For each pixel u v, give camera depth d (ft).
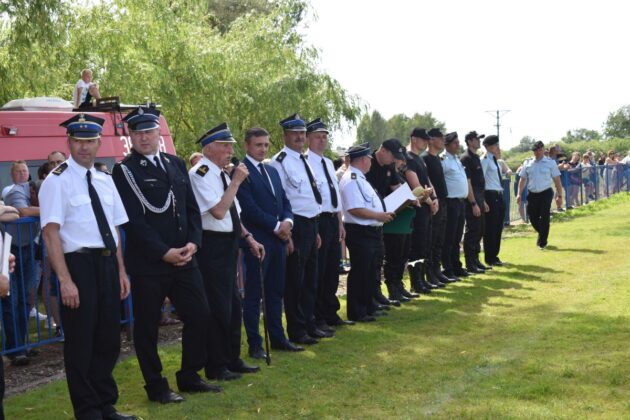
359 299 28.81
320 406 18.60
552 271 38.99
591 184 84.48
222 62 65.00
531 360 22.02
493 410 17.75
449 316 28.91
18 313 24.03
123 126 37.17
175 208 18.92
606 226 59.41
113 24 59.72
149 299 18.85
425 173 34.12
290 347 24.23
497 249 41.96
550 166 47.67
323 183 26.89
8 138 32.65
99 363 17.66
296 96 68.03
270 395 19.56
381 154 31.37
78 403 17.33
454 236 37.35
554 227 60.90
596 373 20.52
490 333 25.89
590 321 26.89
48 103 35.88
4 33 47.60
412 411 17.98
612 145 180.24
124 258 19.06
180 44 62.34
